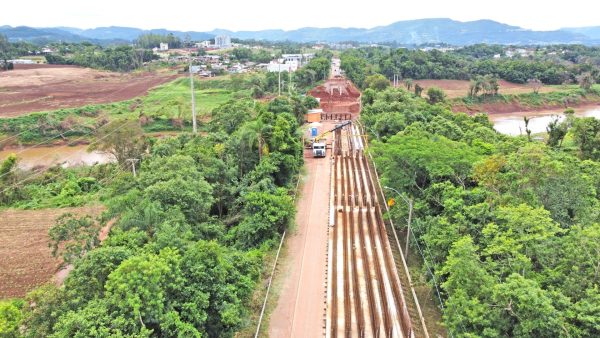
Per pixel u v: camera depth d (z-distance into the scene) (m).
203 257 27.70
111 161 78.69
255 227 39.72
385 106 75.62
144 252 27.20
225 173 47.84
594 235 23.95
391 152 42.94
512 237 26.53
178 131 104.00
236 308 27.58
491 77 168.12
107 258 25.47
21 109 113.38
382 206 48.91
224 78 158.00
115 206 35.75
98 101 126.75
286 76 142.25
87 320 21.41
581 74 185.38
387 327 29.80
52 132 98.88
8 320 22.02
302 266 36.78
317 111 89.56
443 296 31.14
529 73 183.75
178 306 25.08
